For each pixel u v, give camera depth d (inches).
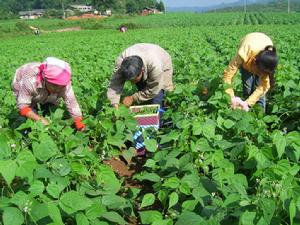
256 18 1379.2
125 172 111.6
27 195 65.7
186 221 65.9
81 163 84.4
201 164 90.3
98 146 111.6
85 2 3348.9
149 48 124.3
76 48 451.2
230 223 67.1
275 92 163.0
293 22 1151.6
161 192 81.7
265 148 84.7
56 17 2581.2
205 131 101.6
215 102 123.9
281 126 127.2
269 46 120.3
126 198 90.3
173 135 102.1
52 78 105.3
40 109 120.1
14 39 919.7
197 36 530.9
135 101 130.1
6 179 67.8
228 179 79.7
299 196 62.8
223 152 96.1
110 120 115.3
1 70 268.4
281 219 66.2
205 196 75.4
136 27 1272.1
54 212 62.9
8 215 62.0
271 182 71.3
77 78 209.6
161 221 70.8
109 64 265.7
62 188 72.9
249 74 134.8
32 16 2743.6
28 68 109.5
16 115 136.2
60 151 92.2
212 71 198.7
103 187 83.0
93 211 67.9
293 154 87.4
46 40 726.5
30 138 96.3
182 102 130.3
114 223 77.9
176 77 191.2
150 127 118.7
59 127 106.7
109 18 1852.9
